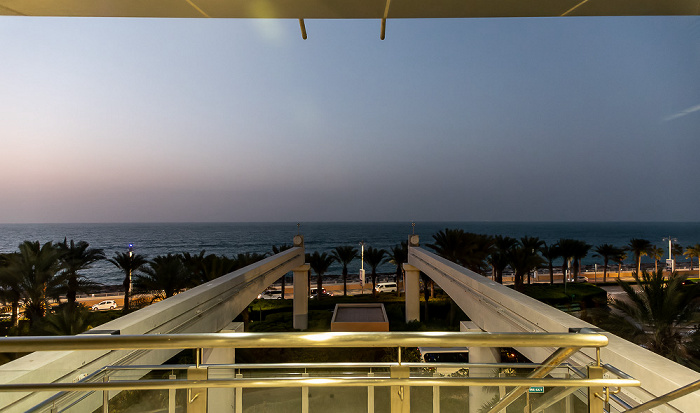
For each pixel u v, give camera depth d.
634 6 1.98
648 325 13.70
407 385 2.05
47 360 3.75
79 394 2.43
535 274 56.75
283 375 2.20
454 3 1.93
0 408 2.72
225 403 2.44
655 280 13.70
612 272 68.50
